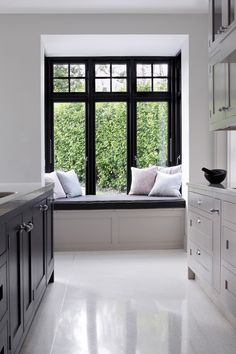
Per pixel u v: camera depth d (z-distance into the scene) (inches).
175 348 91.8
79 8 182.2
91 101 229.1
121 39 197.0
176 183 214.7
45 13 187.5
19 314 80.2
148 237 201.5
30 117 189.5
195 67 192.4
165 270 160.2
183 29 191.0
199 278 134.6
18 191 93.4
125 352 89.9
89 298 126.2
